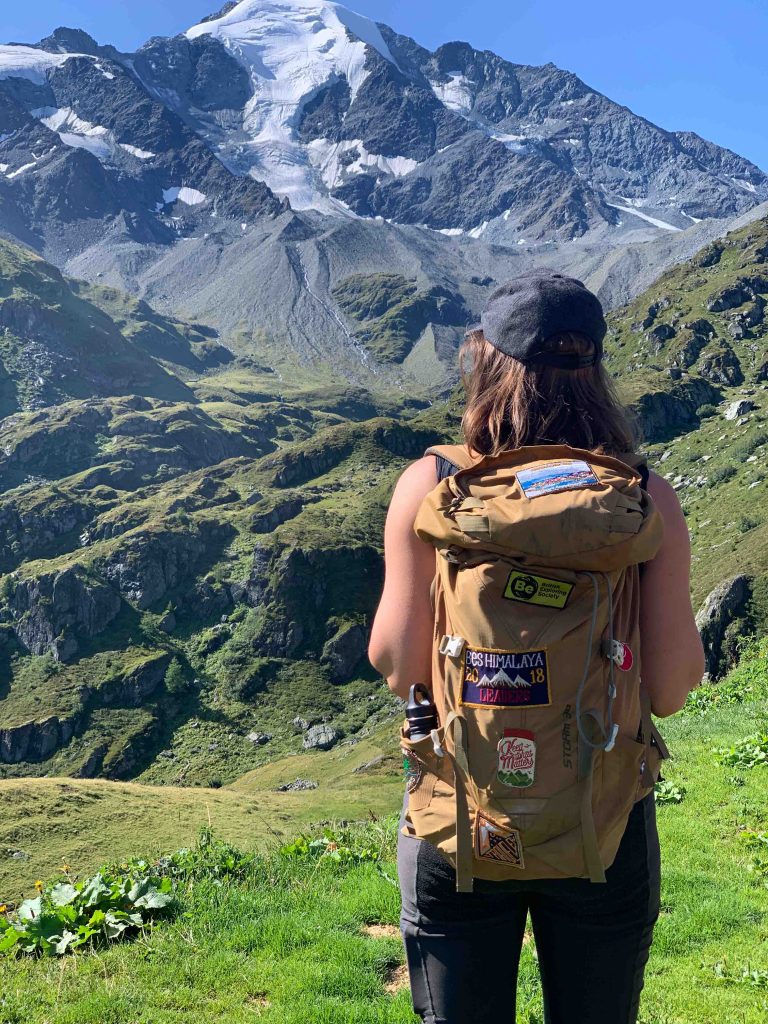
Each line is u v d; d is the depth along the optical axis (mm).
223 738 165125
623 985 2416
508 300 2604
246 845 9109
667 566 2477
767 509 136375
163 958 5801
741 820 9281
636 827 2387
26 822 54094
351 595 193250
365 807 60719
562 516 2188
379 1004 5203
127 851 49469
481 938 2389
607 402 2609
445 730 2297
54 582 195250
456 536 2262
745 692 18250
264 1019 4969
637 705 2361
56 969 5781
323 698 173500
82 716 171875
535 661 2205
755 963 5887
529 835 2189
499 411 2553
